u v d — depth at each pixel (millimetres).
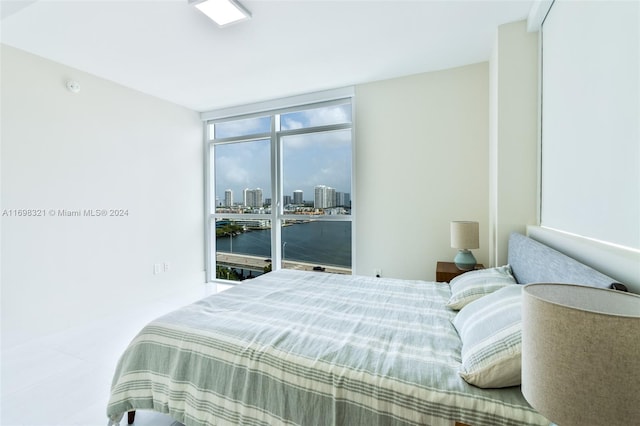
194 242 4219
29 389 1875
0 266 2383
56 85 2729
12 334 2438
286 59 2762
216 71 2992
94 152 3023
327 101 3613
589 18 1346
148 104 3586
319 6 2012
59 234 2748
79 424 1593
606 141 1202
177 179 3959
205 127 4359
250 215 4184
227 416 1242
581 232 1427
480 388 993
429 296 1986
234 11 1984
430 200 3156
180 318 1597
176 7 1998
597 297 734
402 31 2334
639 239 999
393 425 997
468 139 2990
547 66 1954
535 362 607
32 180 2566
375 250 3412
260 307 1782
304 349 1255
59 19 2104
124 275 3305
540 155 2096
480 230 2975
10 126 2439
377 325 1512
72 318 2828
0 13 1929
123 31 2266
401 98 3223
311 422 1109
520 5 2014
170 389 1374
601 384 519
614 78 1145
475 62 2902
